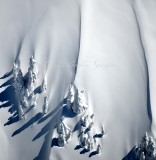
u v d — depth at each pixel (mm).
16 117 68750
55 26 80750
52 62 74312
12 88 71125
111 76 73125
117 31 81312
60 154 64312
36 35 79062
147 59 77438
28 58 74812
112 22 83000
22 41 78125
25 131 67688
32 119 68438
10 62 74750
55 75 72438
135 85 72938
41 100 69812
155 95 72188
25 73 72312
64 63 74188
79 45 77312
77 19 82250
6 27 81375
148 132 67062
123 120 68500
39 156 65562
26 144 66750
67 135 64688
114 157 65000
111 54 76750
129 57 76812
